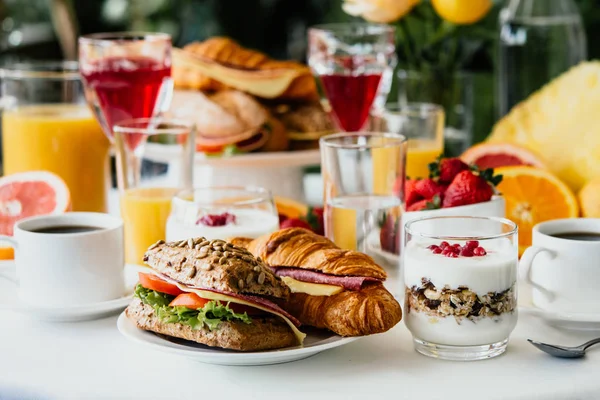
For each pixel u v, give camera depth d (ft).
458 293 4.49
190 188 6.01
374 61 7.32
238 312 4.47
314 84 7.97
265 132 7.58
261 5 15.30
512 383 4.32
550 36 8.29
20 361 4.70
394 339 4.91
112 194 8.59
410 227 4.70
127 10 15.37
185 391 4.30
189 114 7.54
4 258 6.12
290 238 4.92
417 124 7.25
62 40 15.19
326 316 4.56
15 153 7.34
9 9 15.42
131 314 4.71
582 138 7.13
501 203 5.65
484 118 9.24
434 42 8.25
